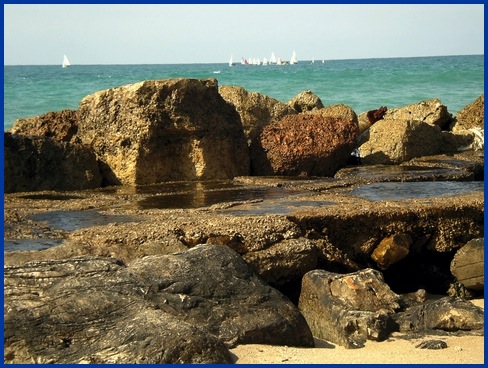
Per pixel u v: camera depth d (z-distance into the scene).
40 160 14.77
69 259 8.78
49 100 38.25
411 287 11.54
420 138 18.48
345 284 9.52
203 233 10.30
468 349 8.48
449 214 11.72
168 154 15.85
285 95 43.81
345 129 17.25
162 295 8.45
